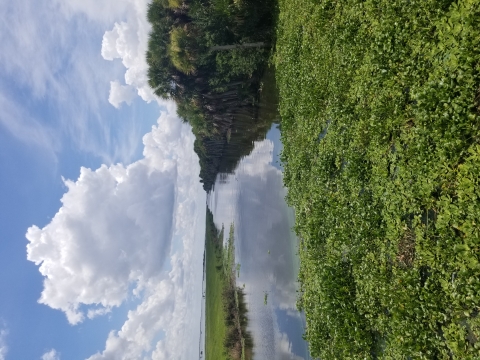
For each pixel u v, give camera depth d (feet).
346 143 32.89
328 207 35.37
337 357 31.58
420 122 21.65
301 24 50.47
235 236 110.63
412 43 23.17
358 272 29.09
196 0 85.87
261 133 86.99
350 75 32.04
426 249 21.44
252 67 86.79
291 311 56.54
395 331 22.79
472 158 18.53
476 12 18.60
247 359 76.38
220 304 122.52
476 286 17.74
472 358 17.78
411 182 23.18
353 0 31.63
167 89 99.86
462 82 19.02
